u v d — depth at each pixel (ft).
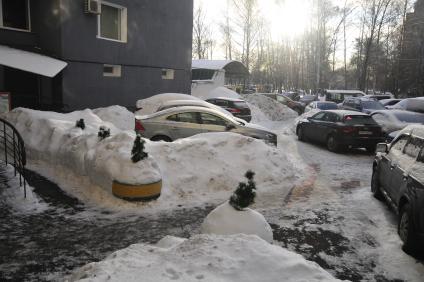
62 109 50.03
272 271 11.36
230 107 68.49
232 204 16.52
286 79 254.88
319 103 88.48
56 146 32.27
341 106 81.05
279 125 79.41
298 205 25.50
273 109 93.97
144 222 21.45
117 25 58.65
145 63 63.16
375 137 46.24
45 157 32.68
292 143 54.34
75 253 17.58
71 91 51.01
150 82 64.69
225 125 38.24
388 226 21.88
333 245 19.29
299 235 20.49
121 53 58.34
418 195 17.63
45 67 45.21
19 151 28.68
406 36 164.25
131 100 61.16
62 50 49.16
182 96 58.95
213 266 11.54
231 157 29.94
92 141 28.68
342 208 25.05
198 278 10.96
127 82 60.08
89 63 53.26
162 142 28.58
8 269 15.99
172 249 13.07
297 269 11.45
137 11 60.54
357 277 16.12
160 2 64.95
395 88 164.66
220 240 13.15
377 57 199.00
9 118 38.50
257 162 30.40
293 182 31.22
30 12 51.21
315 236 20.38
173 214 22.80
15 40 49.01
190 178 26.63
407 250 18.24
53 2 48.93
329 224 22.12
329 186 30.58
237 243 12.88
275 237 20.17
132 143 25.91
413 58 160.45
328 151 48.67
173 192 25.49
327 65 217.77
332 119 49.37
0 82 48.39
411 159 20.98
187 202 24.90
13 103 49.60
